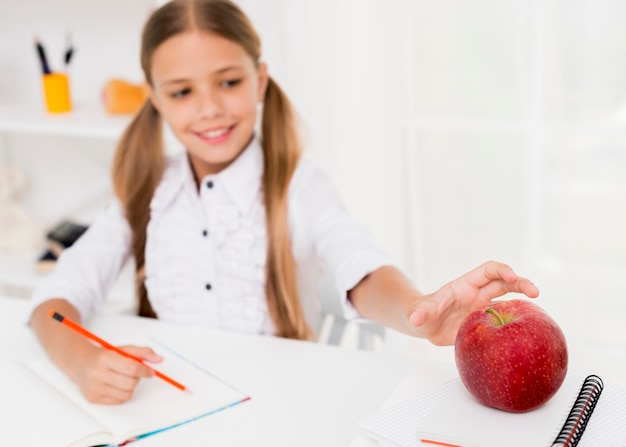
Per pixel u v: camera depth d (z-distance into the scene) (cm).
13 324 132
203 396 103
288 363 114
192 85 134
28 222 233
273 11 203
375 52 202
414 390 94
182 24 132
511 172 201
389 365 112
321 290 153
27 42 236
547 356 81
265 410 101
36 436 93
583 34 189
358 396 104
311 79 205
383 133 206
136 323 132
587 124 194
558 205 199
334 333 155
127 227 153
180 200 147
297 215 142
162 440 94
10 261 222
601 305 205
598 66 190
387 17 200
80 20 229
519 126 198
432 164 207
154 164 151
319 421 98
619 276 202
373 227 211
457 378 92
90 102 234
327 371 111
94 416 99
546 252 203
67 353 111
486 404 84
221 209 142
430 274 214
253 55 139
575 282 202
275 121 144
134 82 229
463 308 97
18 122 204
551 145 196
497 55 196
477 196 206
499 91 198
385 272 116
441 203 209
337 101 205
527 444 77
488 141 202
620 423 81
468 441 77
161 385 106
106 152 237
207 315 143
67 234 219
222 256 143
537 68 193
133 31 224
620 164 194
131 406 101
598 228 200
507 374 81
